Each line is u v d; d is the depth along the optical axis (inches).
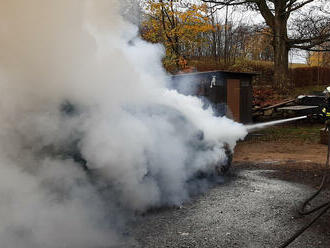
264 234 107.2
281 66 705.6
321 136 313.4
